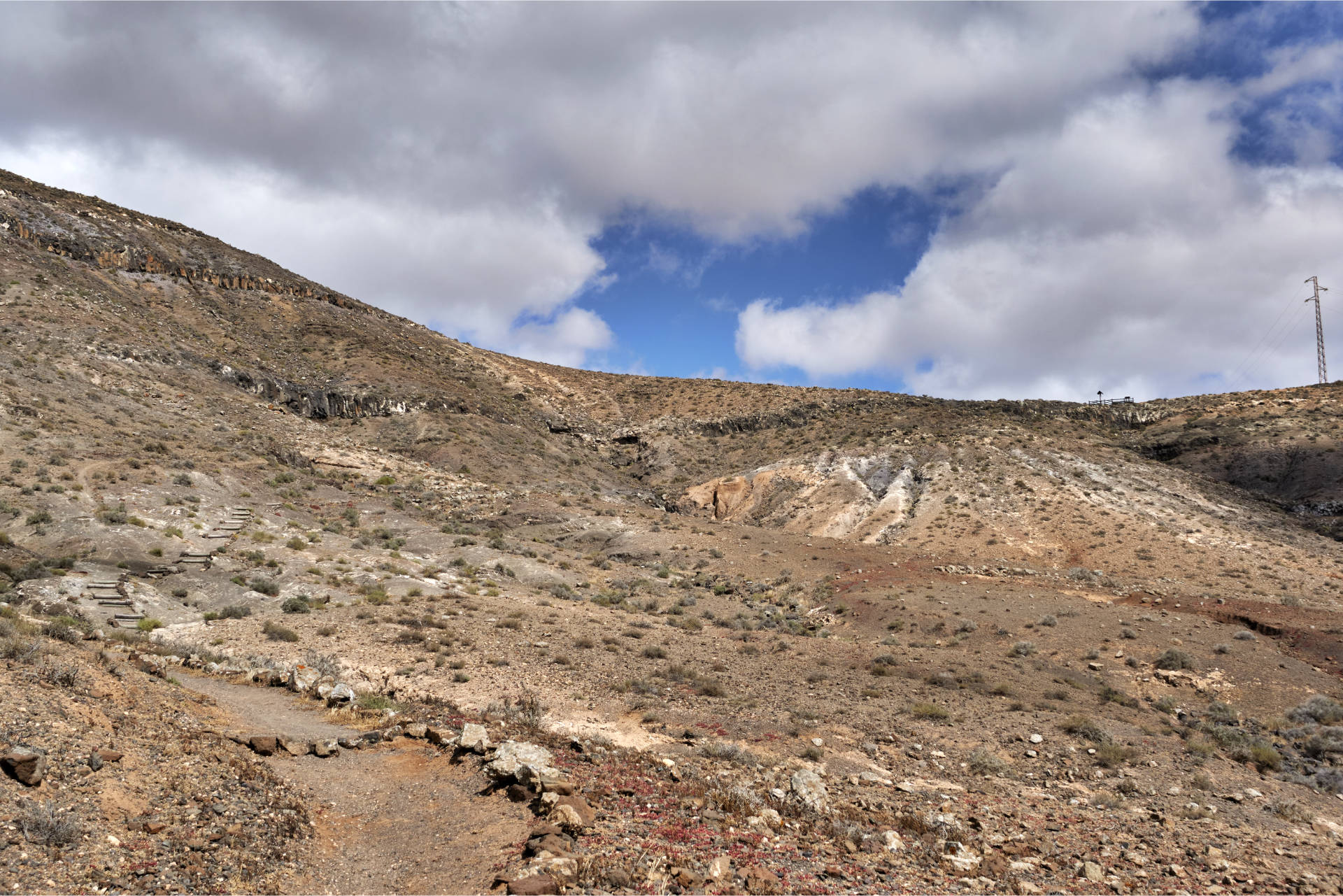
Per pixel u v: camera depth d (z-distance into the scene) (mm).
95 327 65750
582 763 13578
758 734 18719
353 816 10773
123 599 27125
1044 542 56219
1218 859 11984
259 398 72938
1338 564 48719
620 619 33781
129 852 7855
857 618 37219
